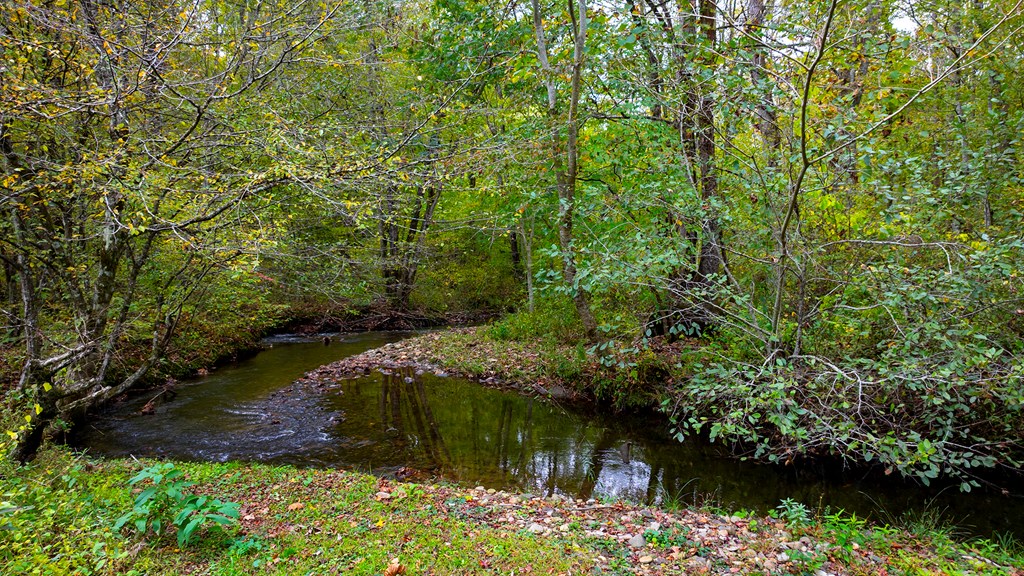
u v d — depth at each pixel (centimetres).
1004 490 670
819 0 642
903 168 700
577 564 428
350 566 404
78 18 638
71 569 368
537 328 1556
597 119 1138
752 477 746
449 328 2238
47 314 927
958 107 790
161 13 617
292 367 1415
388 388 1215
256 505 529
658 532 507
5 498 452
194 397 1091
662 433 922
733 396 675
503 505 583
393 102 1117
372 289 1995
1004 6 746
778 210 720
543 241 1661
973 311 609
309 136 700
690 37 802
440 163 806
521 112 1141
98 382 738
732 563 446
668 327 1130
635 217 970
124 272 998
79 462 620
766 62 739
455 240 2386
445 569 406
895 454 556
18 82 542
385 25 987
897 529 549
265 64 831
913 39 620
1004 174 704
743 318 766
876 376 656
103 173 610
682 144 831
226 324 1450
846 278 701
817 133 661
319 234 1395
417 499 574
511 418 1015
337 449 830
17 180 653
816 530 525
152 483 552
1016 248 575
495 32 1124
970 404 655
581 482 730
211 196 674
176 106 705
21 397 611
